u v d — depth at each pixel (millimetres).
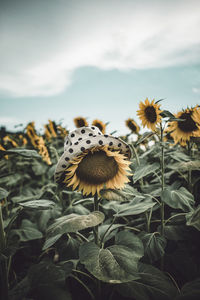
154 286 973
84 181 969
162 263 1292
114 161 970
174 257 1343
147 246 1169
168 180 1812
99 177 967
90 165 948
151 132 1351
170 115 1285
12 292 972
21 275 1593
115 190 981
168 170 1766
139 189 1685
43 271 984
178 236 1244
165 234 1262
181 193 1220
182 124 1637
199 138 1580
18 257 1784
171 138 2170
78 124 2586
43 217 1672
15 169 2701
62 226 859
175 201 1164
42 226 1626
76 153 899
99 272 811
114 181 988
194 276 1253
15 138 3020
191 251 1521
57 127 2668
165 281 1001
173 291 958
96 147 896
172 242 1456
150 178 2006
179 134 1665
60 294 918
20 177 2387
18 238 1351
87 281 1305
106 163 957
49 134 2814
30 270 1005
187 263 1304
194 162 1332
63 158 898
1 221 990
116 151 969
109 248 930
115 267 827
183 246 1498
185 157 1395
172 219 1411
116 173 988
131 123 2484
